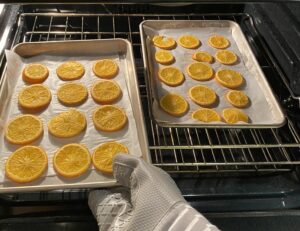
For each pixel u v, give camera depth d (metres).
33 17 1.26
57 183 0.83
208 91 1.14
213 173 0.87
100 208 0.69
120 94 1.07
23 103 0.99
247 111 1.10
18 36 1.16
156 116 0.97
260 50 1.26
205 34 1.39
